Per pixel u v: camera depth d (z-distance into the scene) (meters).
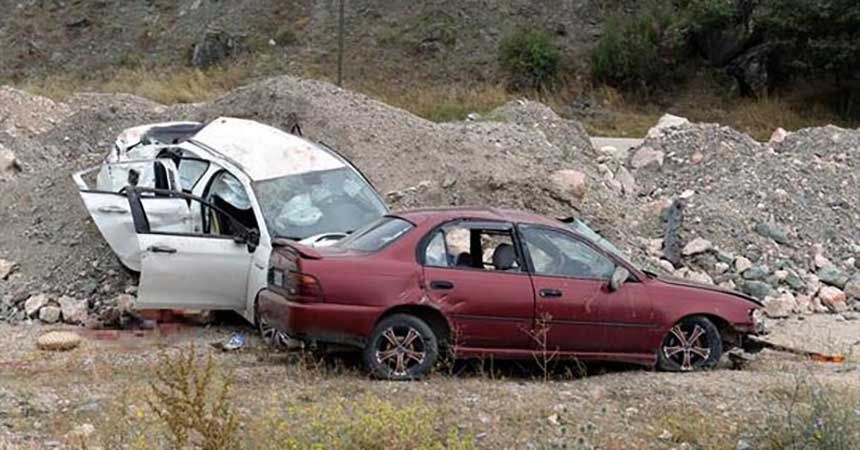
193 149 12.09
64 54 49.28
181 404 6.60
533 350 9.27
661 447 7.48
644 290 9.59
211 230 11.22
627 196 17.23
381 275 8.98
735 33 42.94
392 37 46.50
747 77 42.31
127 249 11.26
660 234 15.24
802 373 9.55
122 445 6.97
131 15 50.72
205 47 47.00
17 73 48.44
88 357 9.78
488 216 9.49
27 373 9.09
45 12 51.25
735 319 9.84
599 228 14.35
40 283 12.01
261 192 11.27
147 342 10.57
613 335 9.46
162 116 22.80
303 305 8.84
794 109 40.62
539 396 8.52
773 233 15.05
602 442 7.51
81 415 7.74
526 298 9.21
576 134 20.08
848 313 13.47
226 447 6.34
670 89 43.59
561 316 9.29
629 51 43.78
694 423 7.90
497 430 7.66
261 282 10.61
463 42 46.12
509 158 15.58
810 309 13.48
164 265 10.72
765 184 16.92
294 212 11.22
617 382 9.10
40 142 22.42
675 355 9.71
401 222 9.48
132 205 10.91
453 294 9.07
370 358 8.94
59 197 13.57
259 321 10.01
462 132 16.44
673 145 19.17
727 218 15.02
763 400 8.53
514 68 44.28
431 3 47.78
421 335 9.02
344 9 48.25
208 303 10.91
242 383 8.69
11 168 18.91
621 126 38.84
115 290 11.89
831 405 7.83
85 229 12.70
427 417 7.47
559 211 14.38
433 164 14.95
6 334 10.91
